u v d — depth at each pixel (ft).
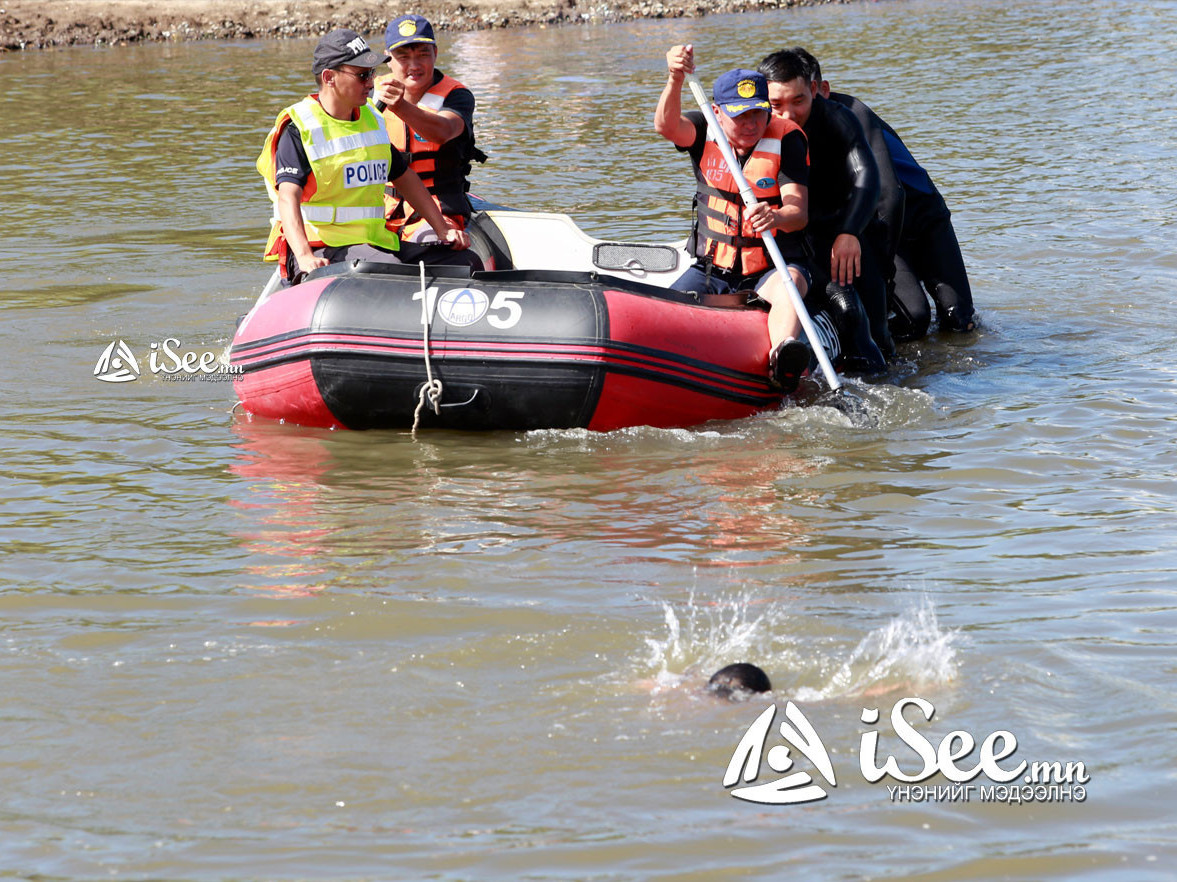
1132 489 55.52
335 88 67.46
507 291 64.23
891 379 72.95
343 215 68.90
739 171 68.59
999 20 262.06
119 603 45.75
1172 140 141.49
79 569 48.73
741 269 71.56
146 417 67.46
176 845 32.09
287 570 48.44
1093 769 34.83
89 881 30.73
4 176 137.90
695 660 41.01
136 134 159.74
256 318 67.15
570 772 34.99
